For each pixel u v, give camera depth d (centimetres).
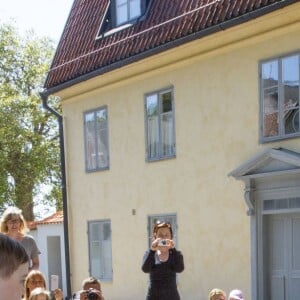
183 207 1355
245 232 1208
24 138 2578
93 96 1628
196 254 1318
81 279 1684
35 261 697
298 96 1120
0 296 208
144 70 1451
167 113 1400
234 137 1237
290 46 1133
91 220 1645
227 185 1250
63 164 1734
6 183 2556
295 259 1145
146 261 767
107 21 1606
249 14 1138
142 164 1472
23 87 2762
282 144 1144
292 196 1120
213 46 1274
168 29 1341
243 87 1220
